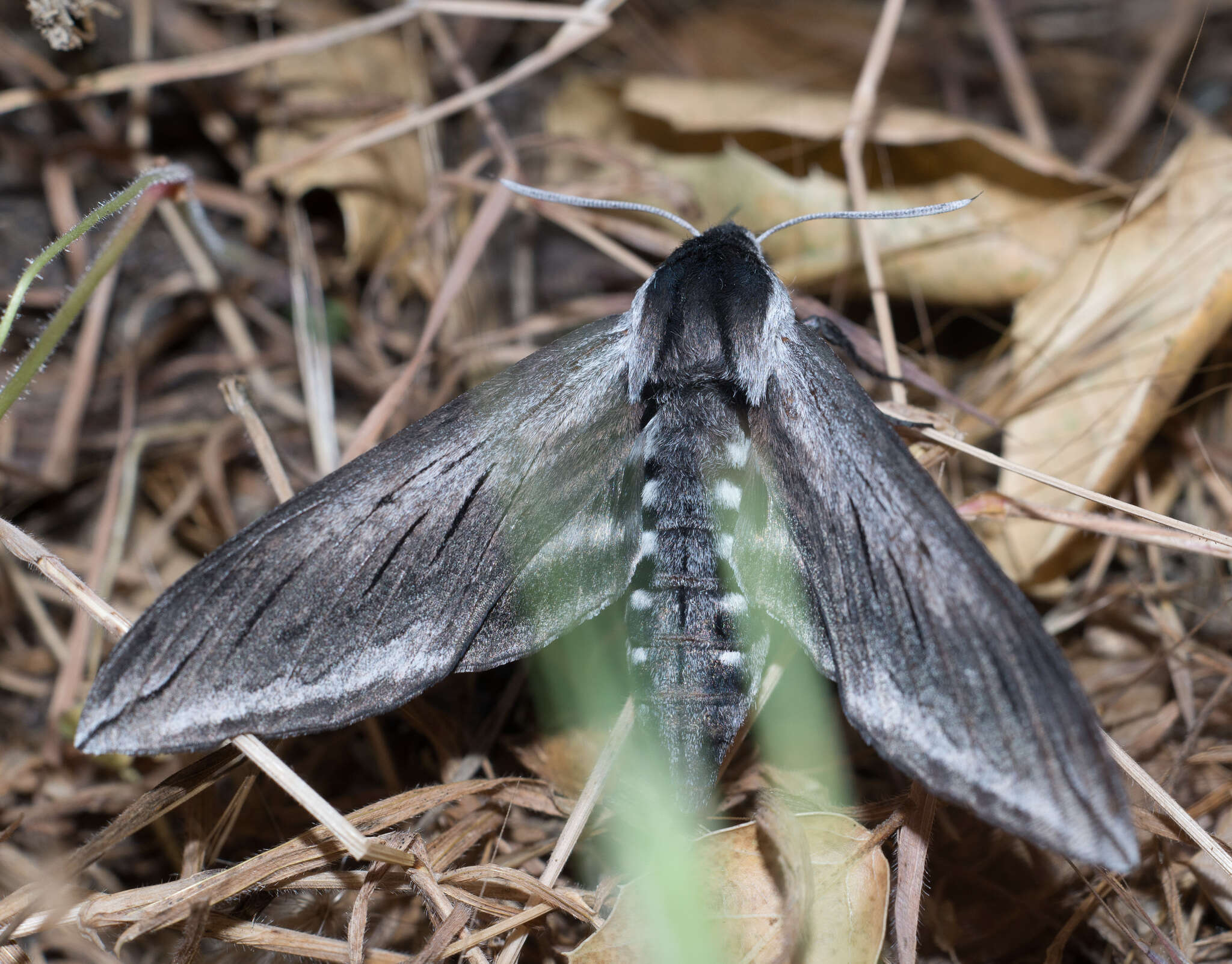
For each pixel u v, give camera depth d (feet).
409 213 1.17
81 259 1.15
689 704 1.01
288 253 1.18
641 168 1.15
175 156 1.18
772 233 1.08
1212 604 1.08
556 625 1.02
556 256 1.19
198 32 1.19
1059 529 1.07
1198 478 1.11
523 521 1.02
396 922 1.03
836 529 1.01
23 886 1.00
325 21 1.20
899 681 0.99
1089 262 1.09
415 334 1.17
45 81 1.17
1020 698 0.97
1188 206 1.08
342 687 1.00
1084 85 1.24
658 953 0.99
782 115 1.13
